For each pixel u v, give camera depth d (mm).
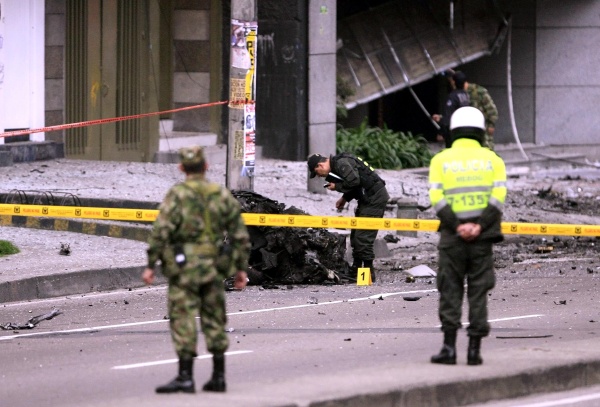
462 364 29375
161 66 81250
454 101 69375
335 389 26141
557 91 102938
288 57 79875
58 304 42281
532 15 101812
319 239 48688
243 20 52750
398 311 40562
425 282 48750
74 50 70562
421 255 56812
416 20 96000
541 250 58031
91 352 33344
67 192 56219
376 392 25906
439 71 95938
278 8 79812
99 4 71562
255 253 47719
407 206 59562
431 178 28625
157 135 75938
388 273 51125
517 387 28266
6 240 50125
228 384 27266
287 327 37250
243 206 48250
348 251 53406
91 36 71312
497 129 102562
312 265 47531
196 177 25703
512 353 30922
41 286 43688
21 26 66438
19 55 66562
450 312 28906
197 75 81625
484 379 27656
